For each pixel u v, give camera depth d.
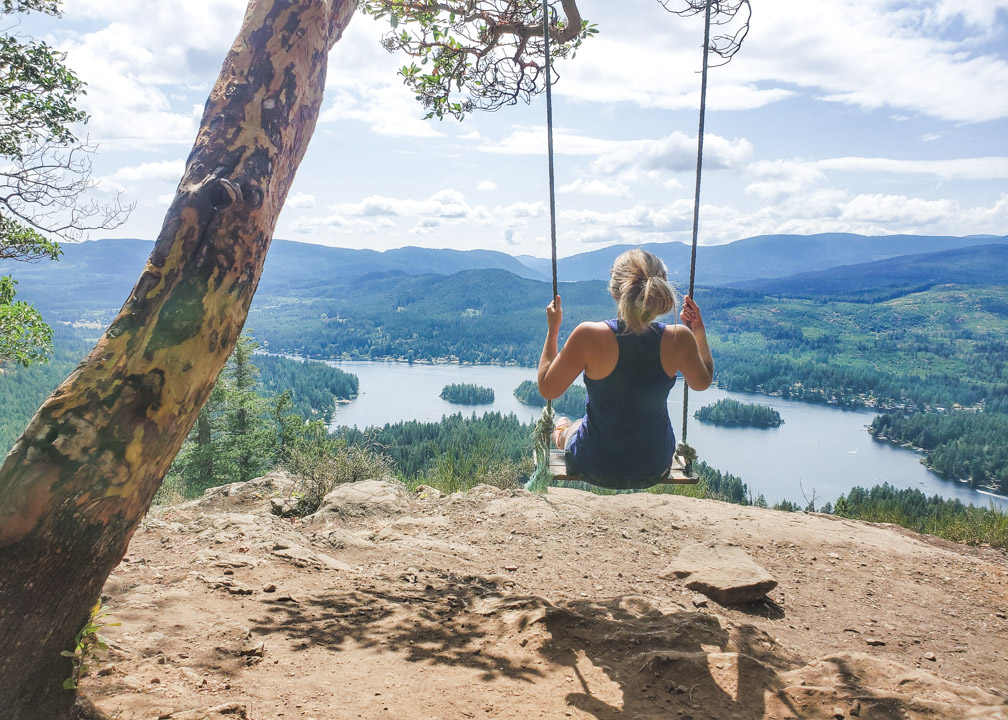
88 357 1.72
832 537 5.98
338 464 7.80
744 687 2.61
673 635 3.13
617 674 2.77
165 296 1.74
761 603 4.45
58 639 1.75
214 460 22.36
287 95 1.96
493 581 4.33
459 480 8.57
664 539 5.60
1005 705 2.55
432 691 2.53
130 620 2.93
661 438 2.88
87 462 1.64
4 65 7.61
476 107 6.06
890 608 4.61
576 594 4.25
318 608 3.41
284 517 6.80
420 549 5.02
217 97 1.92
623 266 2.74
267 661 2.70
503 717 2.34
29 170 7.97
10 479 1.62
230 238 1.80
